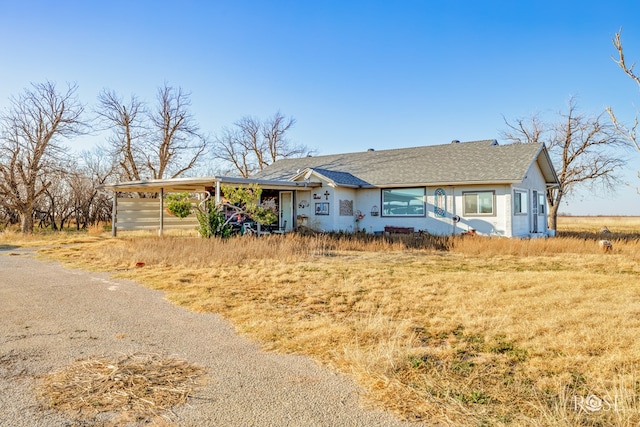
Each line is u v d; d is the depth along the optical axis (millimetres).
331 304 6758
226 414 3221
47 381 3818
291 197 21203
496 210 17297
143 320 5918
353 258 12422
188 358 4430
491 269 10305
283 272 9617
